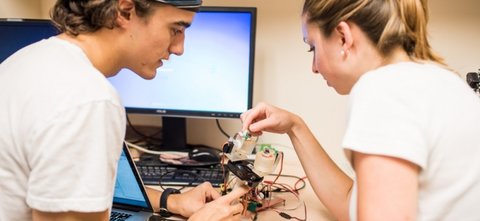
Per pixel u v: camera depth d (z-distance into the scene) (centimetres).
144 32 70
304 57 141
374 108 54
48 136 55
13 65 65
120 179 102
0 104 61
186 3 71
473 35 128
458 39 129
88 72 61
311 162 107
